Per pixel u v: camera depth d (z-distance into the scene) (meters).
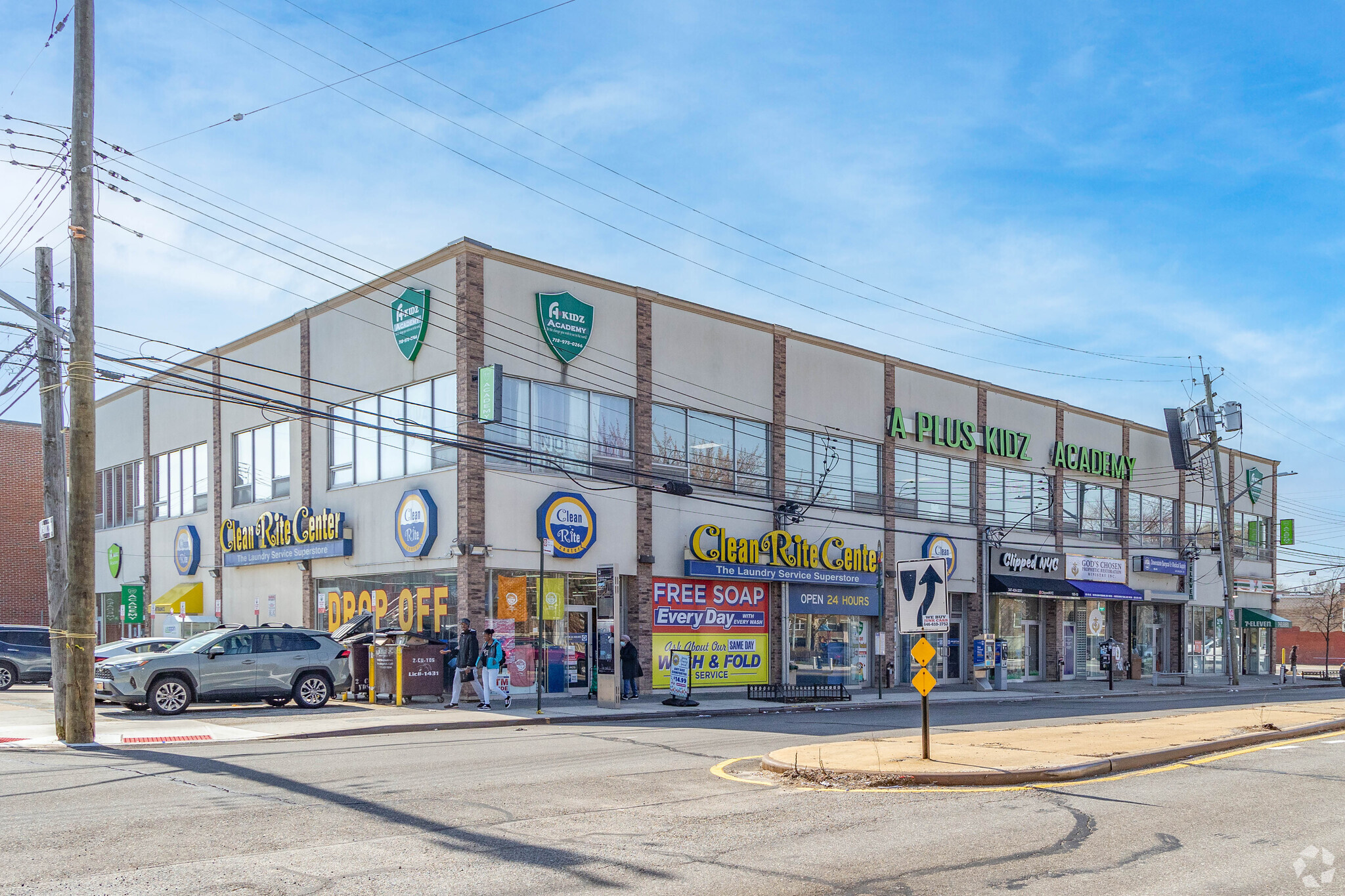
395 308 28.34
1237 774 13.73
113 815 10.23
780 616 32.19
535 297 27.38
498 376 25.30
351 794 11.53
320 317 31.44
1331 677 55.09
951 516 38.06
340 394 30.42
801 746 15.54
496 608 26.14
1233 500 46.44
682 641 29.75
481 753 15.65
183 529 36.78
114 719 20.31
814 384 33.88
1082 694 34.78
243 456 34.75
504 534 26.23
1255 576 55.91
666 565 29.47
